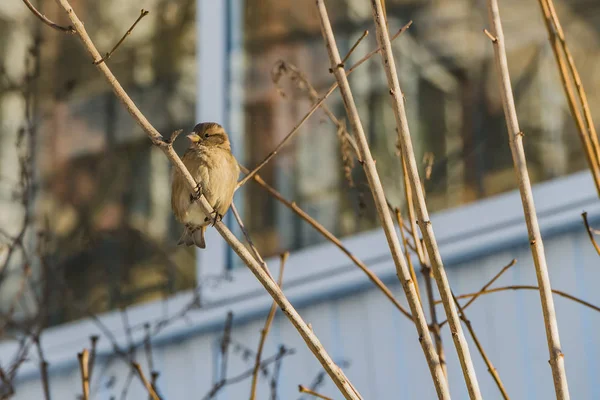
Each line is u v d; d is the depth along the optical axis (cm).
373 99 1240
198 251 1269
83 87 1495
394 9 1270
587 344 966
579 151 1092
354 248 1148
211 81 1338
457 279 1068
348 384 545
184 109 1384
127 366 1242
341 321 1123
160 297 1284
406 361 1066
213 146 883
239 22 1342
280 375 1128
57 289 1219
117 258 1361
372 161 559
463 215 1098
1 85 1521
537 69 1168
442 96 1206
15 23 1582
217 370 1177
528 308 1009
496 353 1017
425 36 1242
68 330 1311
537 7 1189
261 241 1234
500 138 1148
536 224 562
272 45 1309
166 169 1391
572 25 1167
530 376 990
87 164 1451
